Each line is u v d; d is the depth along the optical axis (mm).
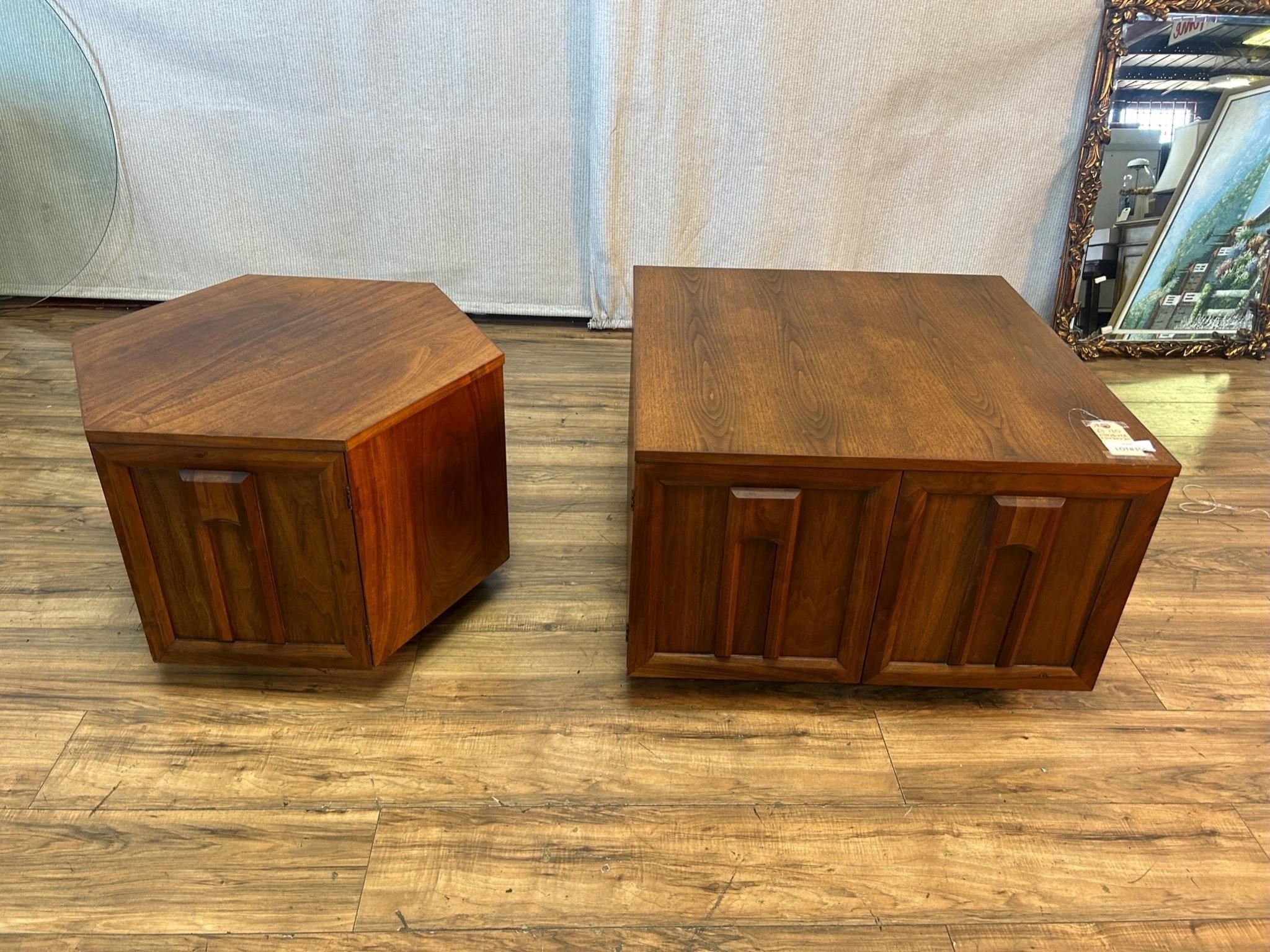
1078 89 2305
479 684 1402
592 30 2223
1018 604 1274
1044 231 2482
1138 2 2158
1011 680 1347
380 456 1203
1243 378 2406
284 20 2234
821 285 1737
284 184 2463
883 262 2539
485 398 1371
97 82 2307
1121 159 2314
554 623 1527
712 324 1534
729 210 2473
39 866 1112
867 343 1483
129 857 1127
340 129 2385
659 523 1219
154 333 1397
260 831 1166
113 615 1500
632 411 1446
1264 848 1198
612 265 2520
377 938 1052
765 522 1199
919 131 2359
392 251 2564
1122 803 1255
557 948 1049
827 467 1159
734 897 1114
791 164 2398
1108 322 2486
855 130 2352
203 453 1148
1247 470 2000
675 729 1340
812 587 1276
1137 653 1512
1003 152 2381
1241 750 1340
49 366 2262
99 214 2477
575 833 1182
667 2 2189
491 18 2240
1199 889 1146
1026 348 1485
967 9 2207
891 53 2256
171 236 2523
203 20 2234
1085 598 1274
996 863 1168
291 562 1243
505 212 2506
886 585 1260
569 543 1720
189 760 1258
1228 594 1642
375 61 2289
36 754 1257
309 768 1255
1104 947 1076
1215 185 2332
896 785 1269
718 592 1278
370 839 1163
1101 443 1195
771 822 1209
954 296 1705
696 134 2363
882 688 1431
